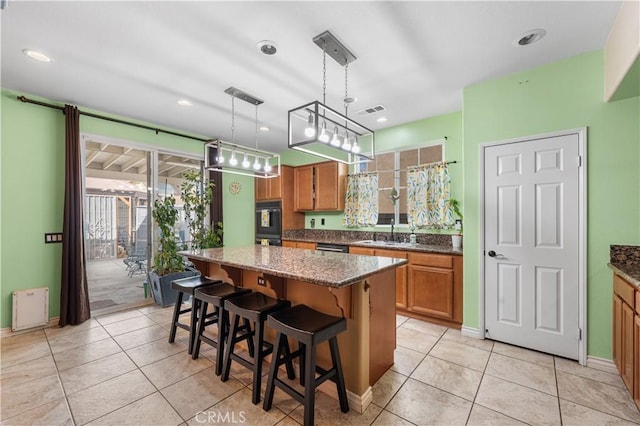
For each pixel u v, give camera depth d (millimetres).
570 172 2412
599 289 2295
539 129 2539
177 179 4531
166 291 3842
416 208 3865
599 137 2295
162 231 4012
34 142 3129
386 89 2988
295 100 3252
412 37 2107
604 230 2277
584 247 2344
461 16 1884
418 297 3326
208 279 2932
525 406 1850
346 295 1860
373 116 3809
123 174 4035
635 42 1629
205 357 2494
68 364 2361
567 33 2076
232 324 2154
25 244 3076
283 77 2709
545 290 2527
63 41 2148
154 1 1745
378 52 2299
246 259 2387
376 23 1952
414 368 2307
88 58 2385
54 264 3250
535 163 2564
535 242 2572
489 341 2785
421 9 1820
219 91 3020
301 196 5172
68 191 3205
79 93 3064
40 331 3025
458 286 3061
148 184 4156
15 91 3006
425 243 3871
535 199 2568
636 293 1742
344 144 2408
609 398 1914
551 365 2340
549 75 2490
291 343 2252
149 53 2312
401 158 4355
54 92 3037
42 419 1737
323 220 5203
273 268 1969
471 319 2895
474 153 2867
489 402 1892
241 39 2129
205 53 2312
